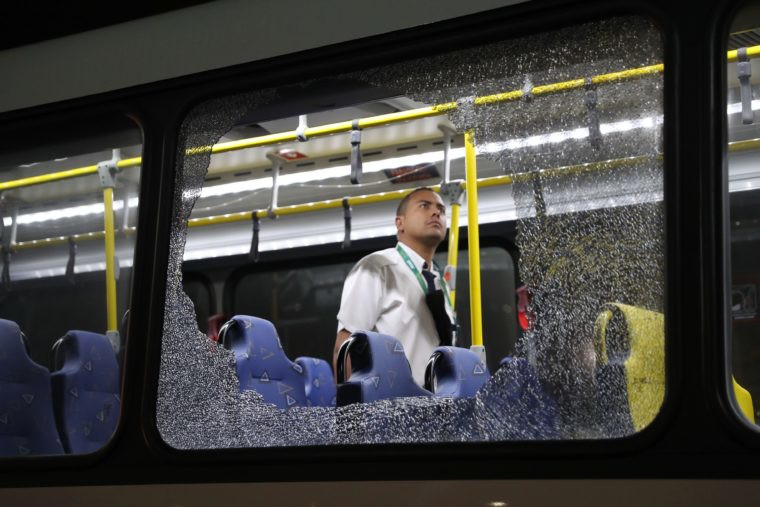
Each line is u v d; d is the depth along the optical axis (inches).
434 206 175.6
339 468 93.4
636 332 86.9
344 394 113.6
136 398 106.0
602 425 86.7
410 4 100.0
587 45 93.0
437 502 88.2
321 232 229.8
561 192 92.4
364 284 167.0
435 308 169.6
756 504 78.0
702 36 86.8
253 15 109.0
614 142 91.0
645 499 81.0
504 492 86.0
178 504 99.7
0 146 124.8
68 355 141.9
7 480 109.6
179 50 112.7
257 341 139.0
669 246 84.9
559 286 91.0
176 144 111.0
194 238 243.0
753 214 189.2
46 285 220.4
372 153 198.8
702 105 85.7
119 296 208.5
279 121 172.4
